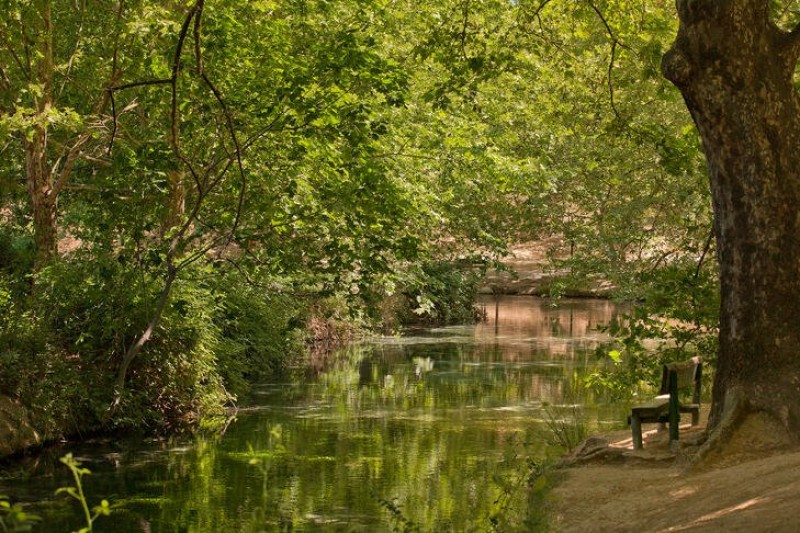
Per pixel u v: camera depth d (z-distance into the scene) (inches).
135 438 591.5
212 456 539.5
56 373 585.9
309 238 607.5
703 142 396.2
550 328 1338.6
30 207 759.1
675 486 332.2
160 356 646.5
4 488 463.5
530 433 588.1
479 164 759.1
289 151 579.5
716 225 394.6
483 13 658.8
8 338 572.1
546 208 983.6
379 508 417.7
